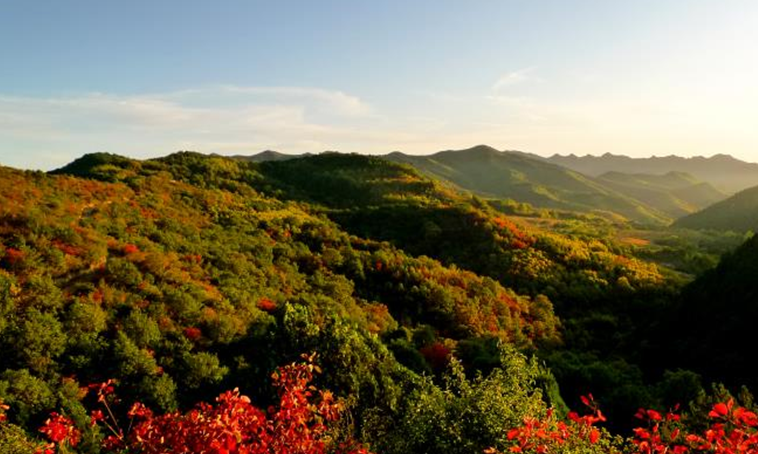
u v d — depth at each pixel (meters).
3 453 12.34
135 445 6.16
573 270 80.69
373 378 25.17
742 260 43.88
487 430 9.54
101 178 82.88
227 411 5.75
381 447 11.95
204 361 25.17
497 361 33.34
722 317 39.06
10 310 24.30
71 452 16.77
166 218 58.88
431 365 36.22
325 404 6.89
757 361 31.64
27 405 19.34
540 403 10.10
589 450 7.52
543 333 56.97
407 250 89.69
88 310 26.28
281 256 61.06
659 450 6.50
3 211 37.38
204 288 36.06
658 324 48.72
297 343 27.64
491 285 65.69
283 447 6.17
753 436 5.35
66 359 23.16
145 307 29.64
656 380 37.84
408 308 55.88
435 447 9.98
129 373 23.23
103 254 35.59
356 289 59.09
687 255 106.69
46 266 31.02
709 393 30.02
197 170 128.25
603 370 33.91
